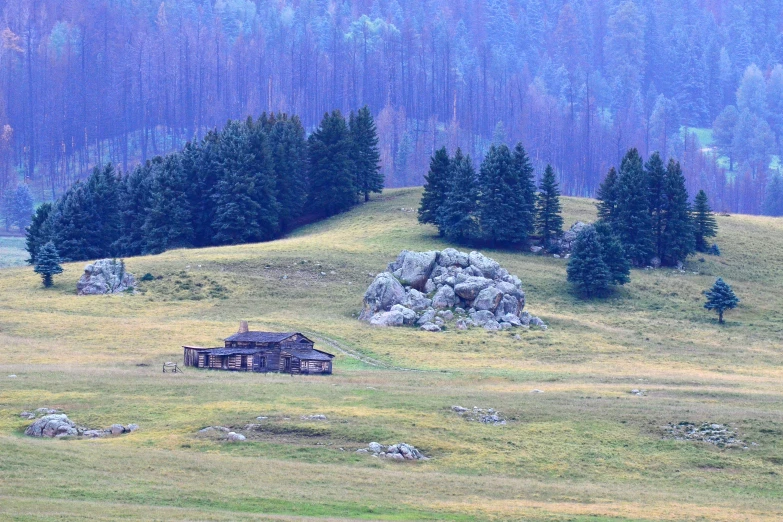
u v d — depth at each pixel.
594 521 157.00
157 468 175.12
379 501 163.12
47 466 168.62
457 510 159.75
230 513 147.25
